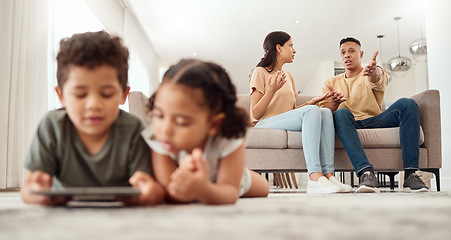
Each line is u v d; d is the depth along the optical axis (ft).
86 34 3.09
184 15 20.39
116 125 3.28
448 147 11.24
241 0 18.44
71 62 2.87
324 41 23.84
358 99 9.27
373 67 8.26
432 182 11.64
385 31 22.38
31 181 3.19
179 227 1.79
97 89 2.89
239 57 27.17
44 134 3.24
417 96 8.95
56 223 1.93
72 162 3.29
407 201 3.77
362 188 6.74
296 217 2.19
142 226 1.83
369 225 1.85
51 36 11.35
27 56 10.19
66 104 2.98
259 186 4.78
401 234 1.58
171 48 25.61
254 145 8.17
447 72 11.51
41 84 10.59
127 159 3.27
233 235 1.56
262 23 21.17
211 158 3.27
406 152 7.71
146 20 21.34
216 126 3.05
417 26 21.66
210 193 2.84
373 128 8.58
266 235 1.56
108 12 18.13
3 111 9.19
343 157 8.28
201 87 2.76
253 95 8.52
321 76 28.30
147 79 24.20
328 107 8.39
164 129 2.71
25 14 10.09
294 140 8.24
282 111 8.63
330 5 18.97
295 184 15.96
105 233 1.62
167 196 3.28
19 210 2.60
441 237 1.50
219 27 21.85
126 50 3.25
